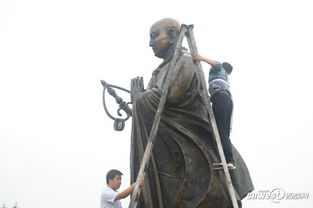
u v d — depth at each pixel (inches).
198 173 351.3
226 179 325.1
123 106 413.7
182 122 367.2
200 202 338.3
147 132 373.4
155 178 365.7
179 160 363.6
